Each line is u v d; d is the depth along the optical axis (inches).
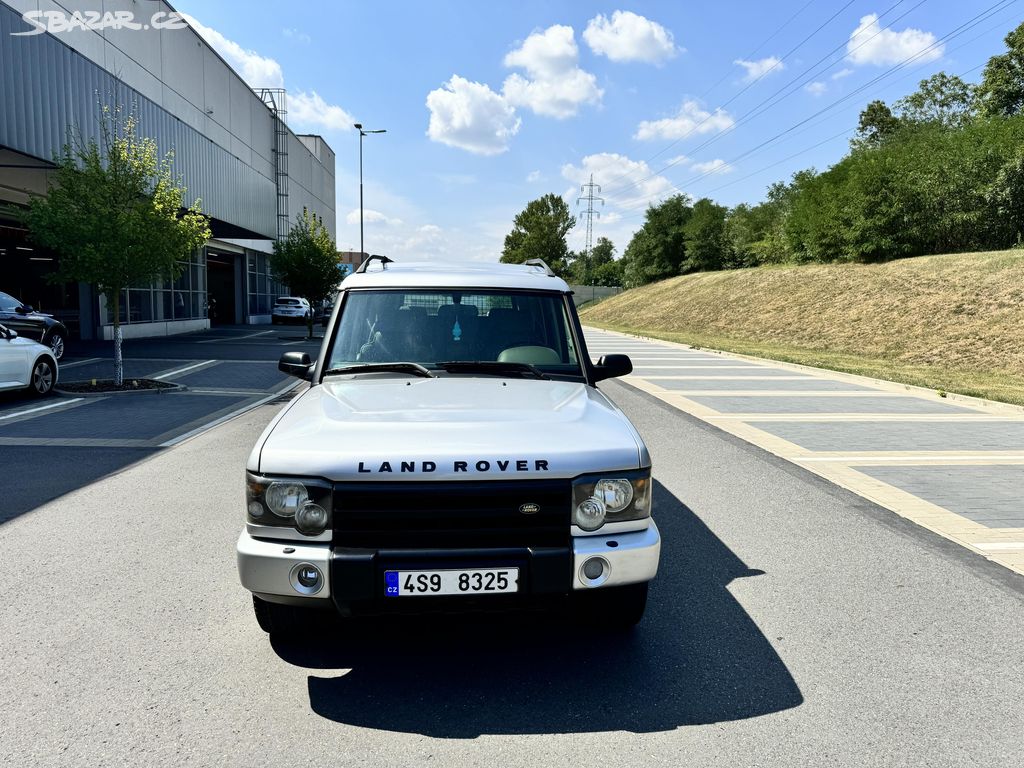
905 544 196.1
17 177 691.4
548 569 111.6
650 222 2726.4
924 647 136.4
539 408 132.4
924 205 1237.1
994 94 1510.8
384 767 98.3
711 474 274.4
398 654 132.0
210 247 1363.2
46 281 490.9
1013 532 207.0
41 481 256.8
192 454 303.1
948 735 107.4
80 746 102.0
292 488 111.7
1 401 444.5
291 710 112.6
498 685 121.3
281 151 1820.9
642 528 118.8
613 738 106.0
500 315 167.2
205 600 154.8
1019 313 813.2
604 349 983.0
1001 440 342.0
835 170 1537.9
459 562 110.0
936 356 786.2
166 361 700.0
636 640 138.7
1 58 547.5
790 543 196.5
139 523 208.5
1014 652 134.7
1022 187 1109.1
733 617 149.4
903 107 2004.2
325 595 109.7
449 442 115.4
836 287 1245.7
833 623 146.8
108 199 494.9
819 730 108.4
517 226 4045.3
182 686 119.3
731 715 112.7
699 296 1747.0
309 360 170.4
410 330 163.8
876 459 301.0
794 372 668.1
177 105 1164.5
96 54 895.1
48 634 138.0
